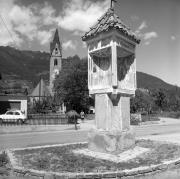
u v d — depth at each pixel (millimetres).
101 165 6840
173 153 8609
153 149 9398
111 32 8250
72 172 6141
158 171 6699
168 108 63094
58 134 21156
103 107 8625
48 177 5977
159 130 25234
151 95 63250
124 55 9641
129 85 9461
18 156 8133
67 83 49281
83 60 50750
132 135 8930
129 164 6926
